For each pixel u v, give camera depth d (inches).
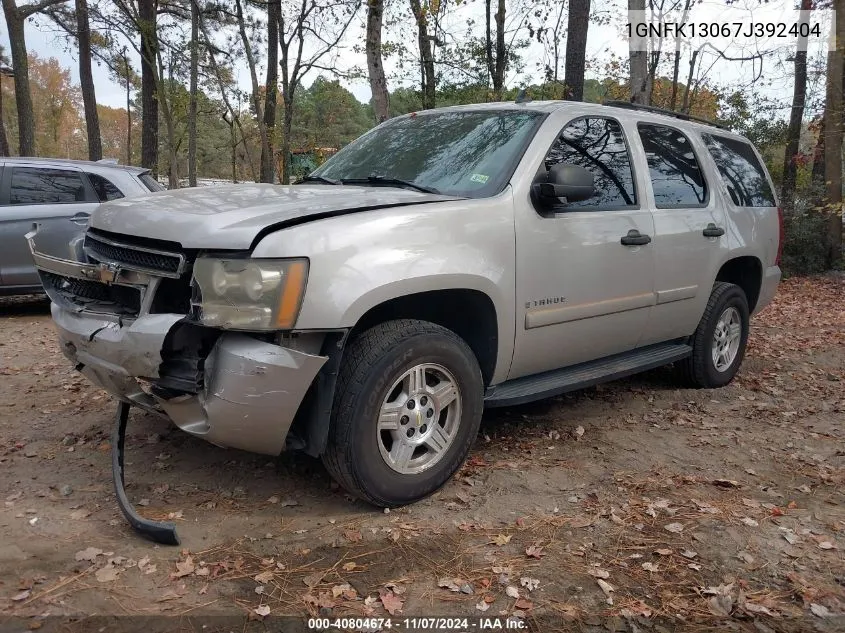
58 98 2082.9
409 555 116.6
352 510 131.9
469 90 653.3
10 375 217.5
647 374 237.8
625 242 169.8
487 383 151.7
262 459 153.7
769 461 164.4
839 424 193.2
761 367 260.4
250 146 1307.8
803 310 407.5
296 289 112.9
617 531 127.3
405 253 124.8
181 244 115.6
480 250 137.5
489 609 103.1
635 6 434.0
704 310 209.9
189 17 685.9
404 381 129.6
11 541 116.9
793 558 119.7
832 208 505.7
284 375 113.7
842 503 142.3
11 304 349.7
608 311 169.6
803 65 695.1
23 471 145.9
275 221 116.6
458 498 138.0
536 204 149.9
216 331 116.6
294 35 694.5
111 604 100.6
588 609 103.9
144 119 791.1
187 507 131.5
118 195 315.3
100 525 123.7
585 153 167.0
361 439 122.6
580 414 194.4
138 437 164.7
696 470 157.4
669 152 197.5
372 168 169.0
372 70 478.3
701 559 118.4
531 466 156.1
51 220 299.1
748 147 243.9
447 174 154.9
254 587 106.3
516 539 123.4
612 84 820.0
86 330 125.9
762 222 231.1
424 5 535.5
